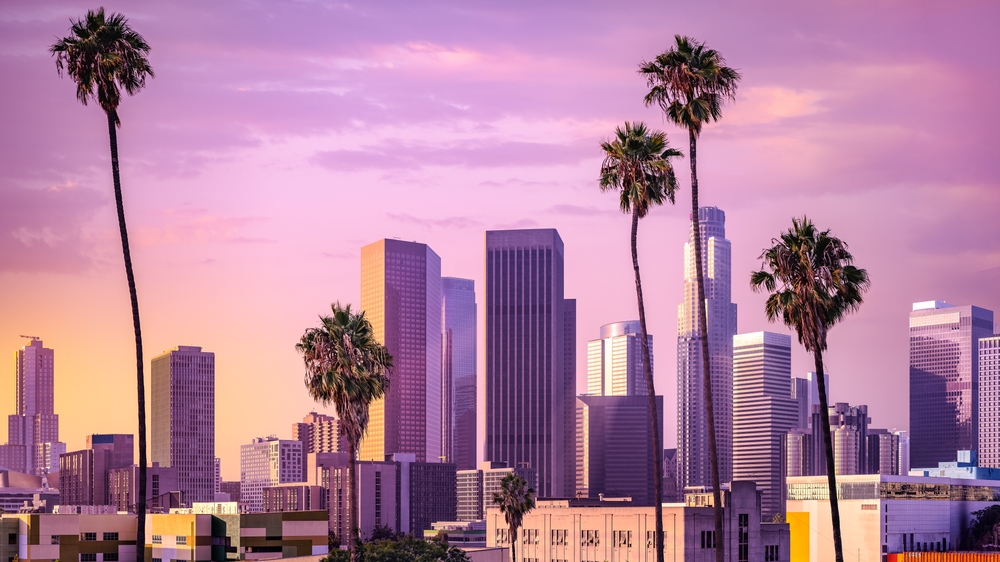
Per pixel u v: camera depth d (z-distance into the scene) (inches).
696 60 3676.2
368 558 6318.9
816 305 3548.2
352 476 4232.3
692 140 3683.6
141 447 3521.2
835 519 3476.9
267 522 6702.8
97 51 3567.9
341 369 4146.2
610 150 3831.2
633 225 3826.3
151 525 7249.0
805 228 3646.7
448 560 6825.8
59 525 7180.1
